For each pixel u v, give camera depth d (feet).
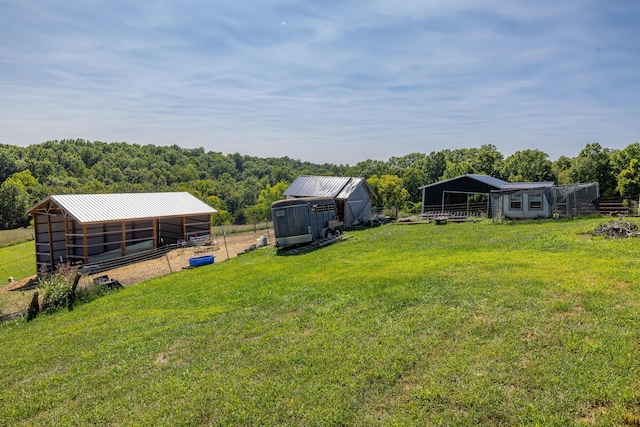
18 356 31.30
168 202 100.01
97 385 23.77
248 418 18.12
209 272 59.06
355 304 32.01
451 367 20.13
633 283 29.01
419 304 29.89
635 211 86.74
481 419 16.21
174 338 30.04
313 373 21.35
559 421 15.48
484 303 28.04
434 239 65.62
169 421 18.63
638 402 16.01
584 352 19.93
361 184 103.14
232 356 25.00
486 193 102.73
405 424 16.39
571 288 29.12
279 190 250.57
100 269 72.18
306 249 69.51
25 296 59.06
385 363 21.38
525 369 19.13
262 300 37.32
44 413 21.29
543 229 64.23
